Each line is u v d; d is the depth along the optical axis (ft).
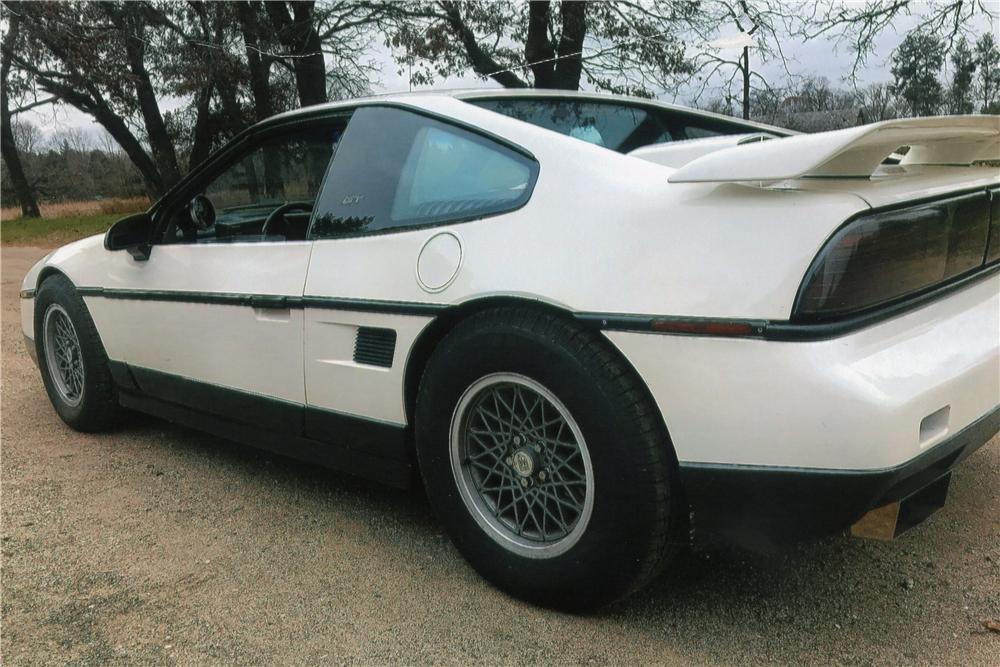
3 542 9.27
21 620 7.63
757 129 11.39
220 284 10.17
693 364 6.29
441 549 8.88
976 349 6.94
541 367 6.97
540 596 7.45
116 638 7.29
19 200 105.91
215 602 7.86
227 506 10.21
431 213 8.23
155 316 11.24
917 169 7.62
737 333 6.12
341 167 9.31
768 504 6.29
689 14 37.47
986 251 7.72
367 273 8.49
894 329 6.46
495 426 7.74
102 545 9.16
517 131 7.95
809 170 5.87
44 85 60.59
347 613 7.59
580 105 9.70
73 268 12.84
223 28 50.60
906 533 8.93
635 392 6.61
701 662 6.72
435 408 7.88
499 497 7.79
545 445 7.32
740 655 6.81
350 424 8.92
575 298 6.81
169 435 13.21
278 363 9.52
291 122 10.14
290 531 9.43
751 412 6.12
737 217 6.33
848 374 5.90
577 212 7.13
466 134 8.27
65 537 9.38
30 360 18.78
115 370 12.44
